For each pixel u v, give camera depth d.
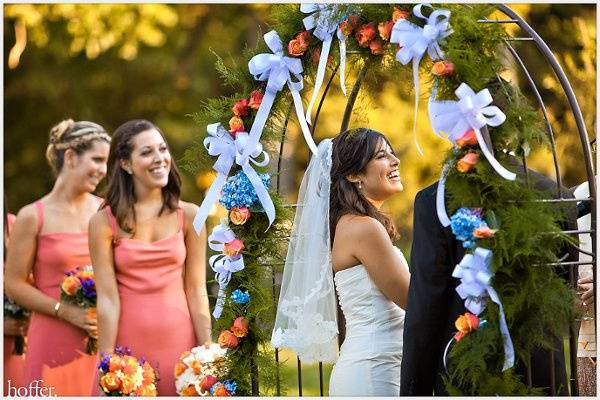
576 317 4.14
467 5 4.19
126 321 5.59
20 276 6.33
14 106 13.69
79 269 6.32
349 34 4.58
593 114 9.48
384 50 4.54
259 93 4.93
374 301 4.81
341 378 4.82
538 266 4.02
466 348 4.02
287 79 4.82
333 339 4.88
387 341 4.79
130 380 5.31
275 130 5.07
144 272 5.63
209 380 5.05
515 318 4.05
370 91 5.26
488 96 3.95
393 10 4.36
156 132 5.74
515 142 4.02
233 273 5.01
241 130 4.95
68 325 6.23
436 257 4.21
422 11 4.24
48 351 6.22
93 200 6.61
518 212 3.96
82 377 6.25
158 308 5.62
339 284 4.94
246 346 5.01
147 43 12.41
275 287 5.30
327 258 4.86
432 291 4.20
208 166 5.16
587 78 9.45
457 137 4.02
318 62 4.83
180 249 5.75
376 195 5.01
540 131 4.09
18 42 12.12
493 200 4.04
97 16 11.90
